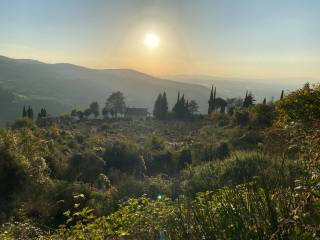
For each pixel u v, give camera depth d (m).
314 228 1.75
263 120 17.42
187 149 34.00
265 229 2.22
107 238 5.01
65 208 14.20
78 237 5.37
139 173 30.03
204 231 2.60
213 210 2.83
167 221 3.39
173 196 8.12
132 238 4.48
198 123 90.38
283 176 2.52
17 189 17.64
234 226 2.36
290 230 1.89
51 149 29.52
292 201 2.20
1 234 8.59
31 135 26.39
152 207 5.29
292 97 5.60
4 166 17.89
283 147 3.09
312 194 1.87
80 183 17.58
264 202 2.35
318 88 5.52
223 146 19.20
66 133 53.12
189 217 2.98
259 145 3.38
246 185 2.57
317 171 2.26
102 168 26.72
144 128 91.69
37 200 14.84
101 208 11.77
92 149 38.38
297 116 5.23
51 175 25.08
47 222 13.33
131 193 12.75
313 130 2.76
